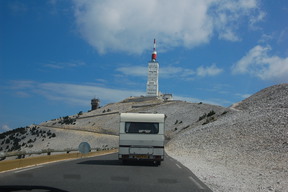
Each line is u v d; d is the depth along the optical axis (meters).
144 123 22.25
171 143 83.12
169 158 33.97
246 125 61.12
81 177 14.62
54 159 25.20
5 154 16.72
